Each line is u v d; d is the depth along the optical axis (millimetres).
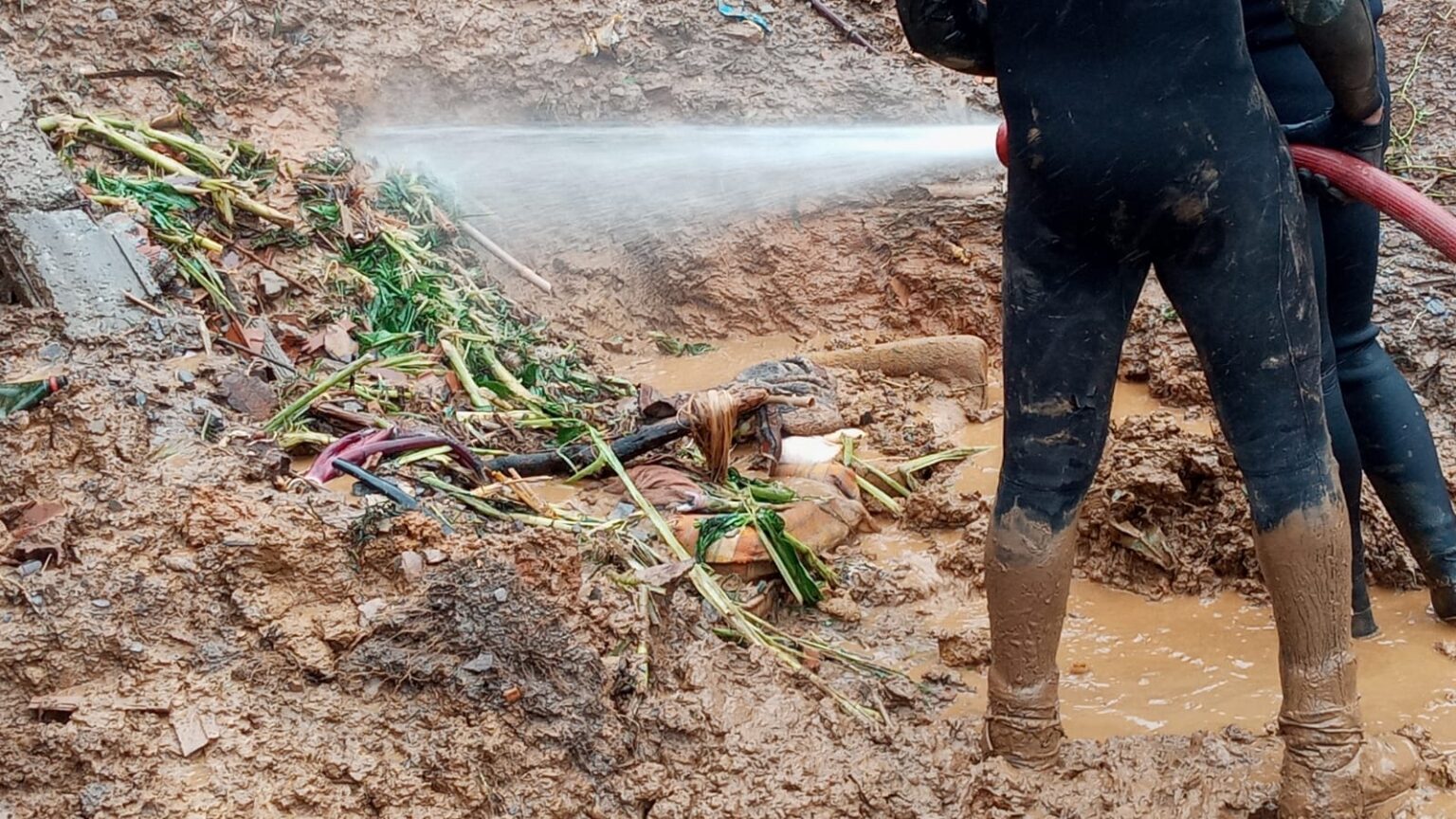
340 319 5410
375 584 3893
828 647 4168
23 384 4344
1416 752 3742
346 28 6789
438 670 3734
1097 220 3451
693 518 4461
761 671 3924
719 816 3637
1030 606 3623
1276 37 3867
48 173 5098
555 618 3793
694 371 6164
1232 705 3986
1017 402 3598
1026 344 3561
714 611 4137
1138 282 3541
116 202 5332
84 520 3977
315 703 3697
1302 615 3531
